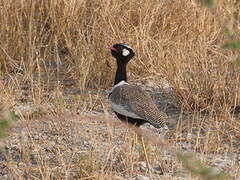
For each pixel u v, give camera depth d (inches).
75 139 530.6
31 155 503.8
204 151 522.0
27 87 639.1
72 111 574.2
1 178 469.4
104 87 649.0
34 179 468.1
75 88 647.1
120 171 484.4
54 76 666.8
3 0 703.1
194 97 603.8
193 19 731.4
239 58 489.7
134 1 724.7
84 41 678.5
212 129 563.2
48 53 699.4
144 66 672.4
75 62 671.1
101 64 659.4
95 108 600.7
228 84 610.9
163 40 696.4
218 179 374.0
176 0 735.7
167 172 484.7
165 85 658.2
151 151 506.6
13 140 524.1
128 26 700.0
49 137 534.9
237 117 589.3
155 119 487.8
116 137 537.6
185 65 637.3
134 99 489.7
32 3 712.4
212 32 735.7
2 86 595.5
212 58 665.6
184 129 569.0
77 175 468.8
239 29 662.5
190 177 453.4
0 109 564.1
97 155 497.7
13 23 698.2
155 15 722.2
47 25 724.7
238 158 517.0
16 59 685.9
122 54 512.4
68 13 714.2
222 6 755.4
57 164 488.1
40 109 574.9
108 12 700.7
